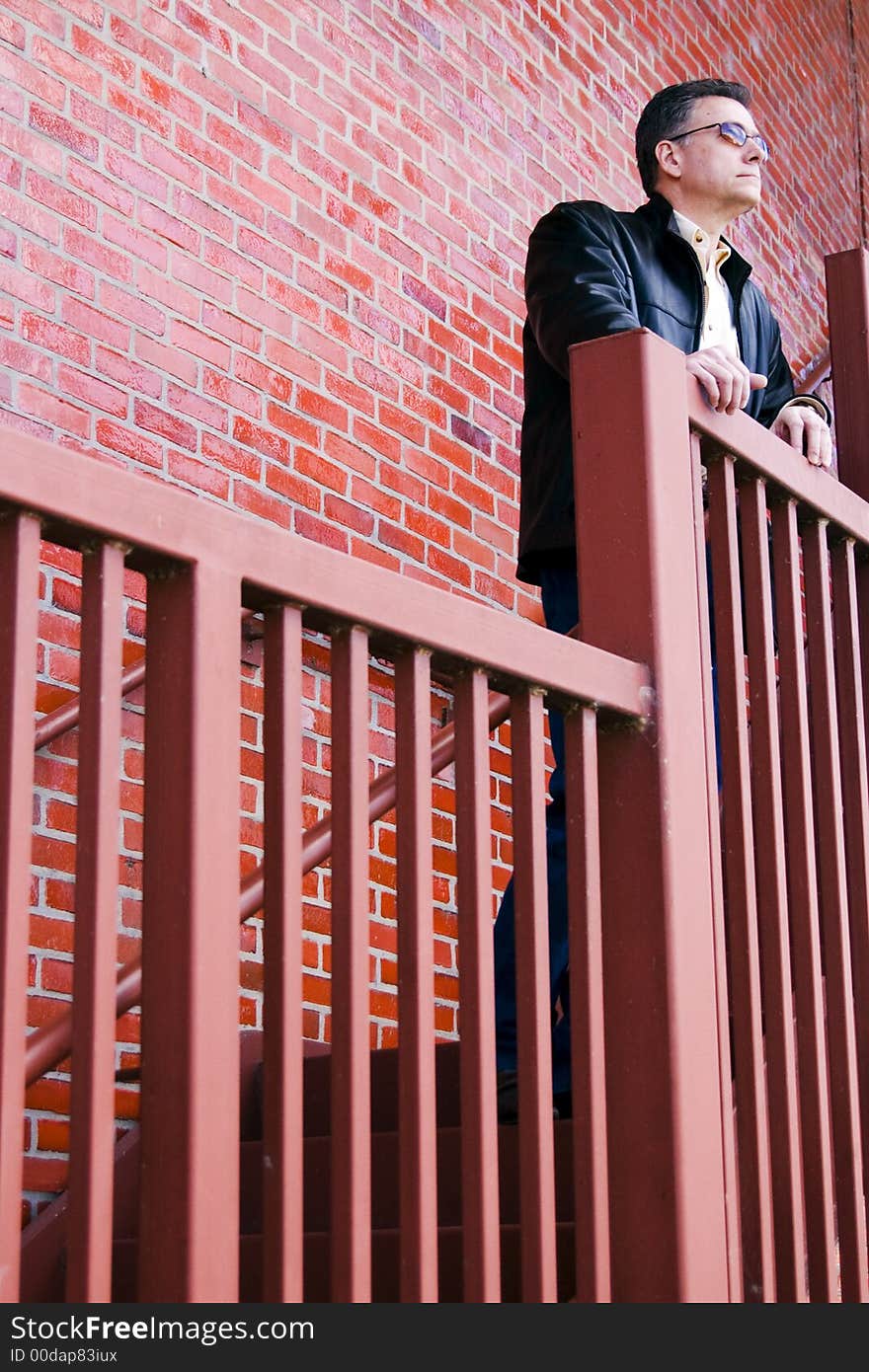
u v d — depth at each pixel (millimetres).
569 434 2617
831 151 6359
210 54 3488
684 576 2041
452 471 3920
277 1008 1444
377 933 3465
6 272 2961
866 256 2938
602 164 4758
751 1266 1953
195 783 1395
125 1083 2857
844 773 2457
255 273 3482
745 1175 1981
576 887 1828
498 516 4043
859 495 2842
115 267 3168
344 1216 1485
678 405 2100
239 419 3367
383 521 3686
